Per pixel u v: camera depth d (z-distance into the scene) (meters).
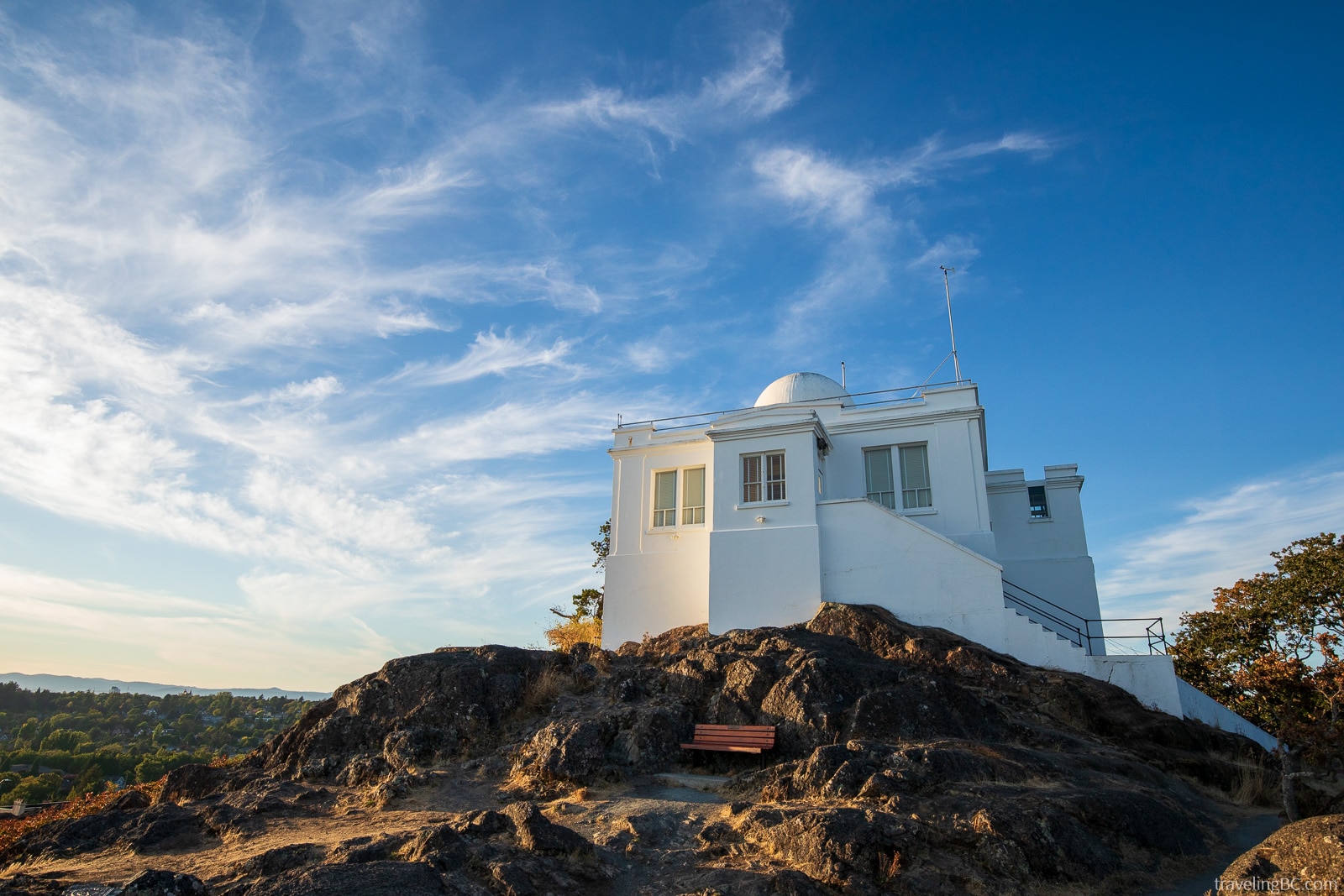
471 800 14.23
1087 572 26.81
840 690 16.67
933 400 25.72
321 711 19.00
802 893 9.16
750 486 24.72
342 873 8.59
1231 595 30.25
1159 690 18.64
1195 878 10.73
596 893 9.52
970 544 23.41
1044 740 15.73
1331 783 15.90
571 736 15.38
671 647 22.86
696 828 11.79
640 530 27.16
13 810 25.73
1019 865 9.85
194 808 13.88
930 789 11.89
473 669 18.55
